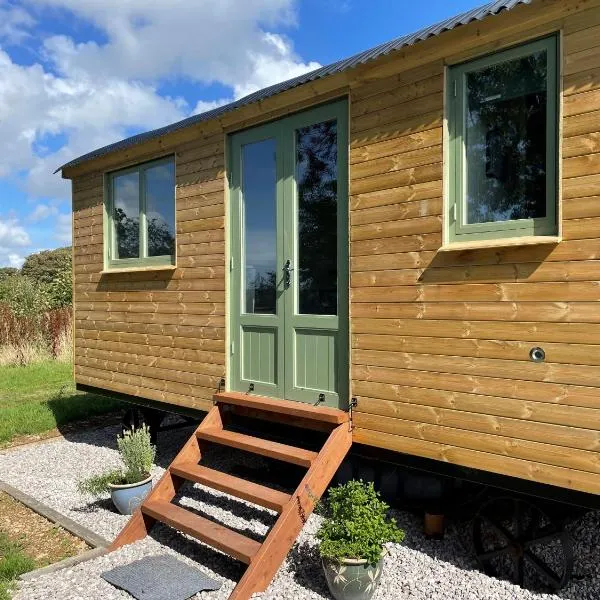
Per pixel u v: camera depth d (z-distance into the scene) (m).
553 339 3.00
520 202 3.18
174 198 5.74
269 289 4.78
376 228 3.85
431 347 3.54
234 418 5.08
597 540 3.93
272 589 3.38
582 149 2.88
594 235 2.85
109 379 6.63
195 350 5.42
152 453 5.02
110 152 6.28
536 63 3.10
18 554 4.00
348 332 4.10
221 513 4.69
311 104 4.32
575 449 2.92
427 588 3.41
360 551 3.14
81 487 4.95
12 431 7.89
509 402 3.18
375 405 3.86
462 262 3.38
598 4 2.80
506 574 3.61
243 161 4.98
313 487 3.68
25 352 14.63
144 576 3.55
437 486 4.26
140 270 6.00
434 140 3.51
